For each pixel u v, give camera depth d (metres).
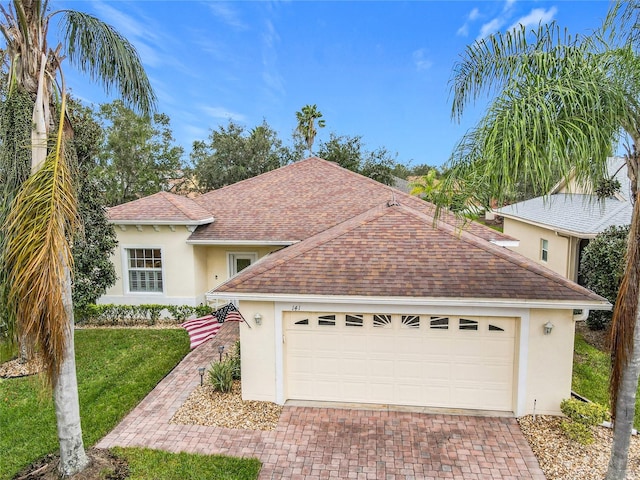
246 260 17.97
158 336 14.38
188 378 10.86
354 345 9.45
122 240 16.86
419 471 7.08
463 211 6.17
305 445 7.84
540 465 7.21
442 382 9.27
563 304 8.23
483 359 9.12
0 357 6.48
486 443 7.89
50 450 7.56
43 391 6.80
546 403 8.82
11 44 6.05
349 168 36.91
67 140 6.52
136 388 10.22
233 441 7.96
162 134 34.59
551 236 19.70
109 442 7.90
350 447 7.77
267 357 9.50
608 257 13.55
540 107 5.33
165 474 6.89
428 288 8.77
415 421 8.70
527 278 8.82
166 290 16.98
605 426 8.41
